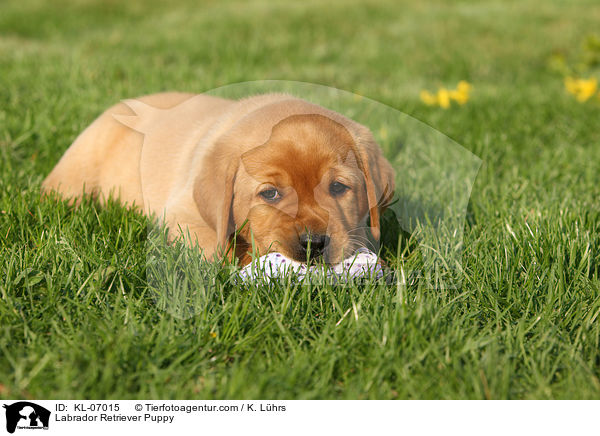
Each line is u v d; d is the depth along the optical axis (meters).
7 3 19.58
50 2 19.80
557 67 12.42
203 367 2.94
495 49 14.88
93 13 19.09
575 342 3.06
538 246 3.90
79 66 9.10
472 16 18.48
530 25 17.31
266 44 14.34
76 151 4.89
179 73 9.27
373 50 14.36
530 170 5.79
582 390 2.78
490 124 7.44
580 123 7.64
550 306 3.32
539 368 2.92
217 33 15.41
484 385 2.81
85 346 2.93
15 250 3.80
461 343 3.03
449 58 13.77
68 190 4.82
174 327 3.16
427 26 17.12
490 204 4.80
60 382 2.76
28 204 4.45
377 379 2.84
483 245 4.02
